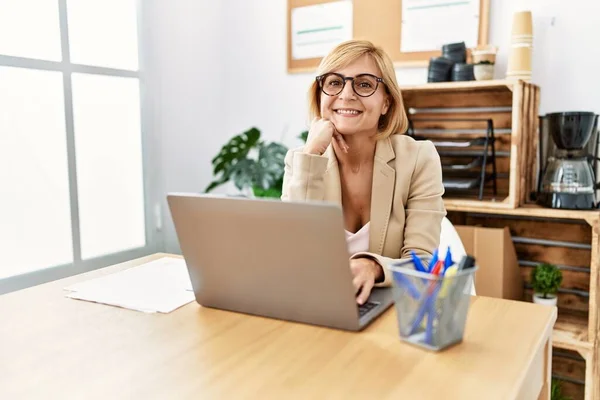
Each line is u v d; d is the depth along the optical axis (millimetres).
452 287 790
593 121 1764
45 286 1149
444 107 2277
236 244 907
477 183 2074
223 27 2914
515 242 2205
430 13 2295
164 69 2633
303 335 861
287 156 1383
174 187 2754
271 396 667
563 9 2033
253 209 858
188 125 2797
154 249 2686
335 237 807
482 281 1985
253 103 2857
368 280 1031
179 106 2730
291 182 1202
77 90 2303
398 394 669
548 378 959
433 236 1308
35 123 2145
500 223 2221
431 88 2023
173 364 763
